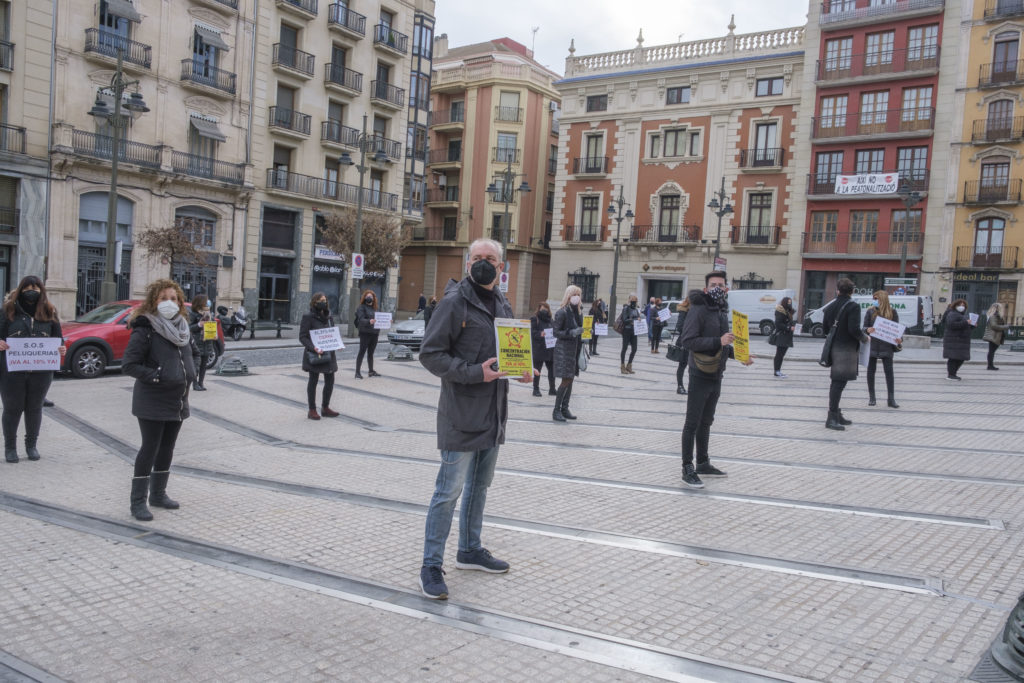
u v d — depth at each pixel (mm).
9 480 6129
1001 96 34906
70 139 26828
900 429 9055
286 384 12961
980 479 6496
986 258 35500
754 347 25750
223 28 32062
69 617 3572
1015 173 34781
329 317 9812
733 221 40938
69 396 11062
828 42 38812
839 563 4434
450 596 3887
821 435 8641
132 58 28516
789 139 39656
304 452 7617
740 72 40656
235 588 3961
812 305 39656
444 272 50625
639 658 3232
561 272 46062
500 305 4168
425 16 43406
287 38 35094
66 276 27328
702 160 41625
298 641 3359
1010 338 33281
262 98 33812
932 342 32625
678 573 4258
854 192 37656
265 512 5359
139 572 4160
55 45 26656
